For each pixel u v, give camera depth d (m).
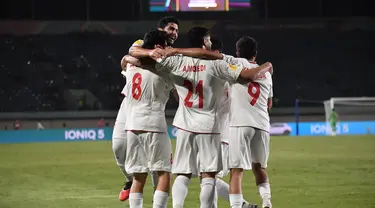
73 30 163.25
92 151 77.25
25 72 161.00
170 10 156.00
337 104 129.62
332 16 170.00
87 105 156.62
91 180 42.34
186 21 156.75
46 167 53.84
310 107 151.88
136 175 22.72
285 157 60.34
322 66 170.62
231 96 23.58
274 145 80.62
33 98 156.38
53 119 139.88
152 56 21.09
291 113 149.12
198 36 21.58
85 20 164.25
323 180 39.91
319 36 171.00
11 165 56.62
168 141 22.25
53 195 34.34
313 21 168.00
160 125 21.98
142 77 22.05
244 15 158.88
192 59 21.41
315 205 29.27
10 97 155.62
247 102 23.34
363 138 96.50
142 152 22.45
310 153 65.44
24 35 162.88
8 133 118.88
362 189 34.91
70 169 51.38
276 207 28.83
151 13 156.25
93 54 164.38
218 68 21.44
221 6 157.25
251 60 24.17
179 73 21.36
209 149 21.44
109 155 69.00
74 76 162.38
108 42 164.62
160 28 23.28
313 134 127.00
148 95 22.02
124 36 164.62
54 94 158.12
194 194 33.66
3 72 159.25
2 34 161.12
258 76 21.84
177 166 21.77
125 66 23.72
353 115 130.38
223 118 24.11
